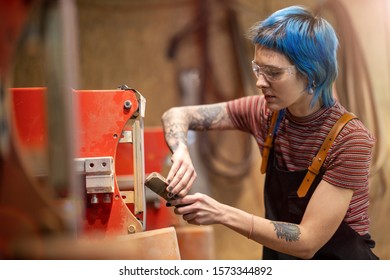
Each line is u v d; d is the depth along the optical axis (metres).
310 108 1.29
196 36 3.27
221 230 3.20
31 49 0.76
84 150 1.21
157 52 3.26
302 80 1.22
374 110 3.14
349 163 1.24
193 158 3.19
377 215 3.10
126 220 1.21
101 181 1.16
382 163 3.10
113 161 1.20
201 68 3.27
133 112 1.22
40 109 1.08
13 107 1.07
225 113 1.54
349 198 1.27
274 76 1.21
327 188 1.26
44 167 0.79
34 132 1.07
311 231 1.24
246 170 3.26
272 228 1.23
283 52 1.18
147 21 3.24
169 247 1.14
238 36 3.24
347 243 1.33
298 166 1.35
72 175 0.79
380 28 3.15
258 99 1.51
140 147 1.24
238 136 3.27
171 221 1.77
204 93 3.27
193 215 1.21
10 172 0.78
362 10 3.15
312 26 1.19
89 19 3.19
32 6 0.73
